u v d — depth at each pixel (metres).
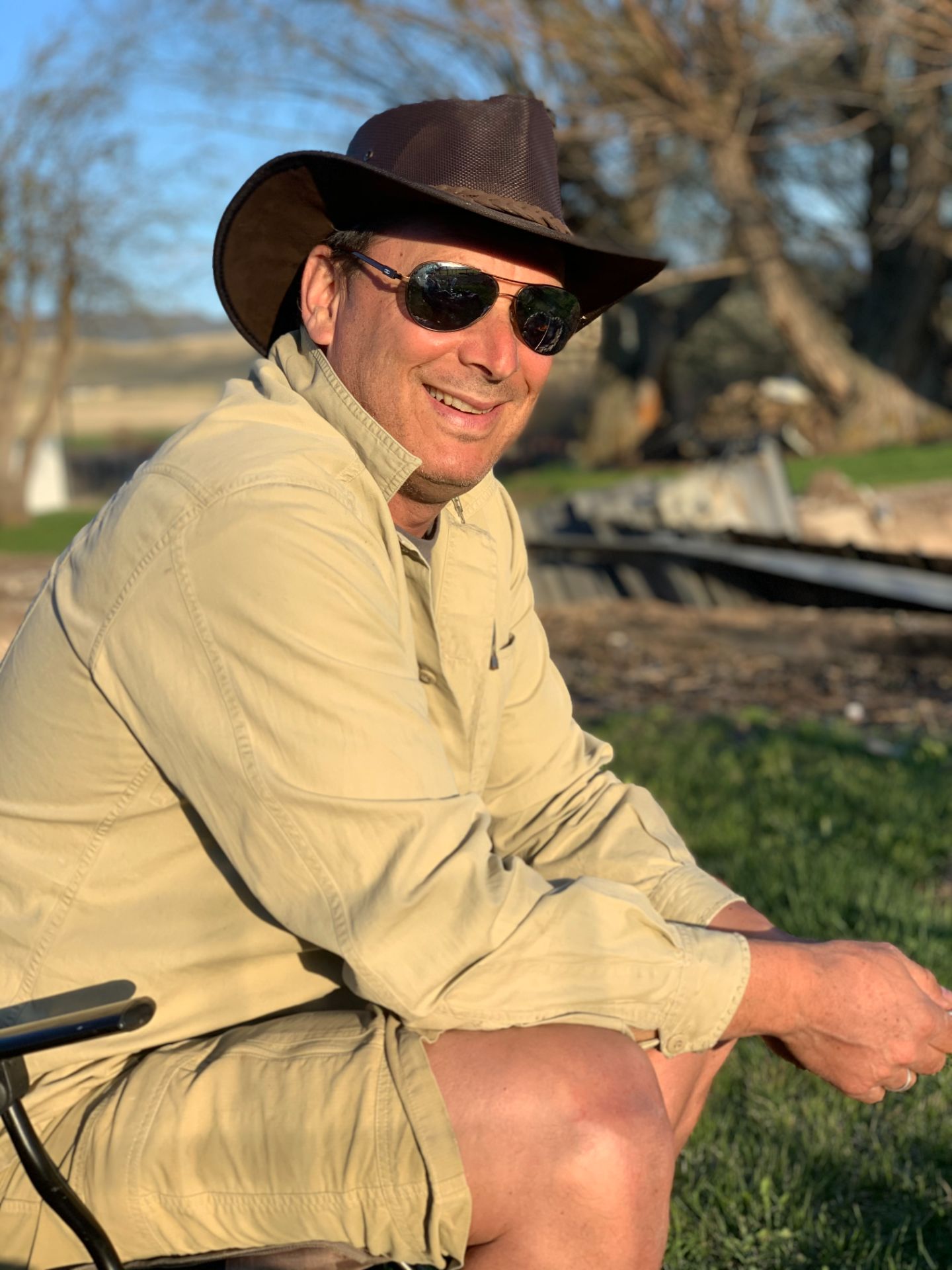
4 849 1.85
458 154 2.05
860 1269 2.34
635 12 20.06
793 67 23.92
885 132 29.38
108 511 1.86
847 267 34.31
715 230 31.84
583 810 2.29
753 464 13.85
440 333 2.01
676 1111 1.91
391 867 1.67
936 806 4.82
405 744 1.72
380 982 1.65
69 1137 1.75
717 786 5.23
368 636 1.75
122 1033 1.65
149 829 1.81
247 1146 1.69
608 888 1.77
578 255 2.28
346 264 2.10
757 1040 3.11
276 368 2.14
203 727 1.71
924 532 16.55
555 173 2.16
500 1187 1.63
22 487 30.12
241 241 2.20
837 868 4.06
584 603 11.98
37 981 1.81
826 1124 2.76
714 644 9.49
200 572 1.73
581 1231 1.63
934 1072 1.95
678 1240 2.44
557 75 22.14
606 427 36.69
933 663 8.34
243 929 1.82
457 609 2.11
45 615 1.85
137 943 1.81
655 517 13.47
